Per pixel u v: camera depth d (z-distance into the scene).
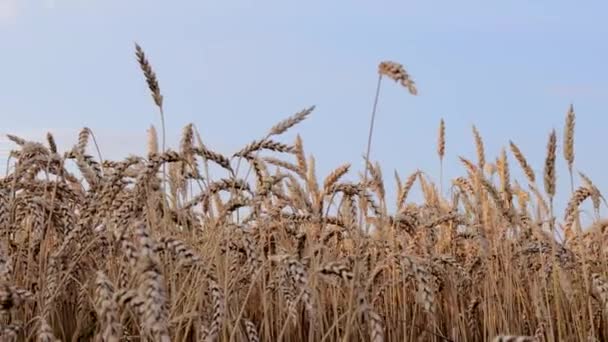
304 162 2.03
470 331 2.00
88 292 1.54
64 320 1.65
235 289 1.61
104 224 1.61
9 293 1.23
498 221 2.13
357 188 1.85
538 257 2.12
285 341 1.74
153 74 1.63
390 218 1.99
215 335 1.33
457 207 2.34
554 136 1.63
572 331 1.86
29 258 1.65
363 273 1.67
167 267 1.61
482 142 2.26
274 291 1.78
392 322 1.90
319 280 1.70
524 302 2.01
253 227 1.93
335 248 2.01
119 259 1.64
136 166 1.73
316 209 1.94
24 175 1.83
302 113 1.73
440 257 1.93
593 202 1.86
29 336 1.42
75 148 1.78
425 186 2.54
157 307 1.15
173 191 1.81
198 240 1.76
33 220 1.76
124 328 1.39
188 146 1.71
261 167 1.87
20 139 1.89
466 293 2.13
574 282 1.91
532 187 1.98
